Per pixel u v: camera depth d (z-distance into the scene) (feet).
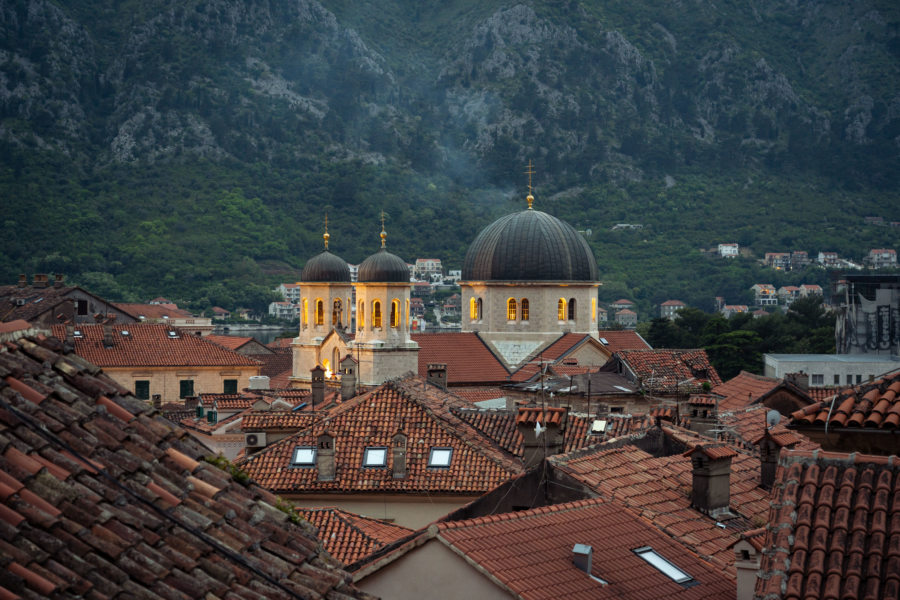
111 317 504.84
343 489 166.09
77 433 56.59
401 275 423.64
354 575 99.66
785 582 59.93
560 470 124.57
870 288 567.18
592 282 435.94
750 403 256.73
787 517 62.49
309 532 64.85
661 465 136.77
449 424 176.96
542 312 428.15
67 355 63.52
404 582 99.25
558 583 97.55
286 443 176.35
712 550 115.96
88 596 46.98
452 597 97.86
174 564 52.47
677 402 280.10
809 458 65.26
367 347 418.51
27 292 599.57
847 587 58.54
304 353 480.64
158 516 55.26
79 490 52.11
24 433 53.57
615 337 454.40
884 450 69.26
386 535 138.82
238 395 327.47
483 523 104.12
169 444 62.23
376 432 175.83
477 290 439.22
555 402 276.00
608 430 168.25
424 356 423.23
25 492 49.93
